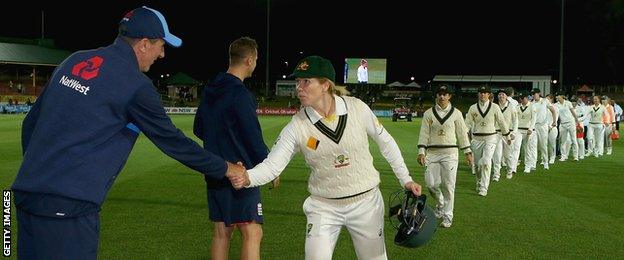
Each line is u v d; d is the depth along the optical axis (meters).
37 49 59.94
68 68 3.38
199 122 4.99
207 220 8.03
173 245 6.70
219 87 4.82
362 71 61.72
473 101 58.62
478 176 10.57
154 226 7.64
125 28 3.54
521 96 14.01
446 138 8.03
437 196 8.34
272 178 4.21
